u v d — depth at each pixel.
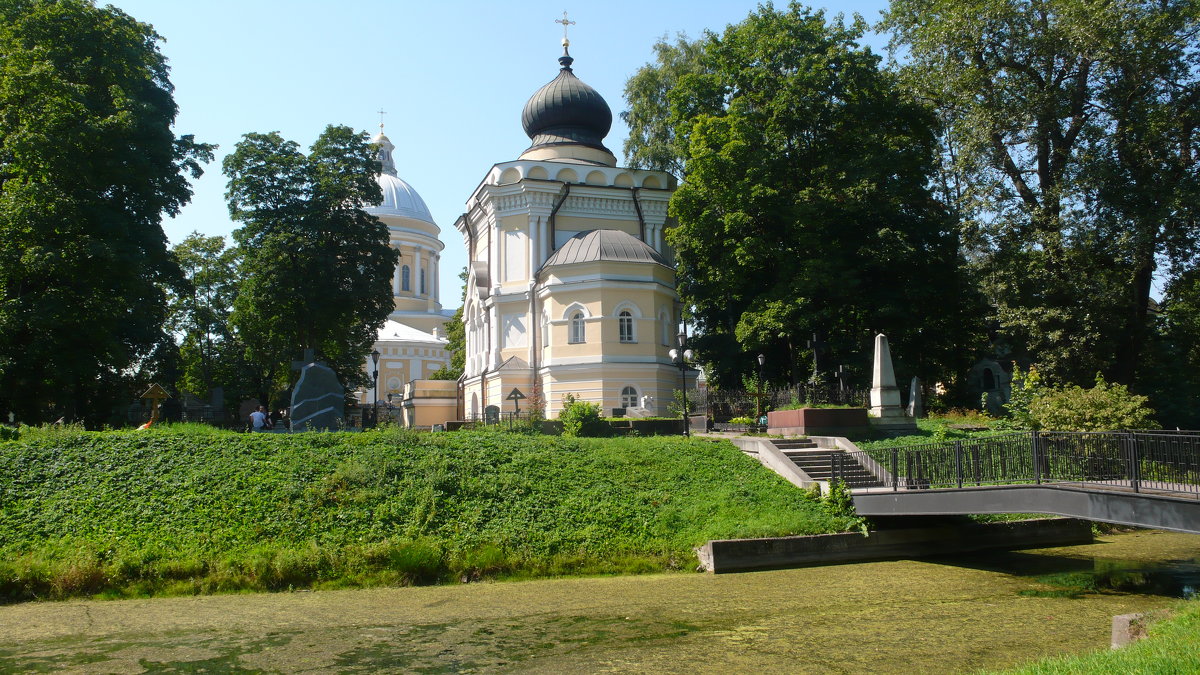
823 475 22.86
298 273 38.56
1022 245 31.69
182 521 18.05
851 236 35.94
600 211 44.84
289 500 19.03
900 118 36.41
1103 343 30.64
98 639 13.04
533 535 18.97
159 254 31.50
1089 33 29.25
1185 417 34.53
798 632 13.13
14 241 27.55
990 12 31.00
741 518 20.25
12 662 11.85
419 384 50.03
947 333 37.41
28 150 26.56
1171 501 13.55
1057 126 31.42
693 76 38.41
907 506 18.69
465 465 21.38
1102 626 13.09
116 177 28.97
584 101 47.44
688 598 15.71
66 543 17.09
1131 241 28.42
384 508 19.09
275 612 14.77
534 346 41.50
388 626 13.78
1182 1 29.53
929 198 36.88
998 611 14.32
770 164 35.00
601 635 13.10
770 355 39.22
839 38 36.69
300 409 26.58
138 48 31.84
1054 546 21.20
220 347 49.91
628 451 23.83
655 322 39.59
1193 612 10.20
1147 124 29.14
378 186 42.03
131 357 33.44
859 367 34.62
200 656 12.13
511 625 13.79
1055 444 16.31
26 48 28.72
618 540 19.25
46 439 20.50
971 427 29.38
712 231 36.19
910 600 15.30
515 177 44.41
